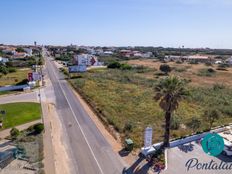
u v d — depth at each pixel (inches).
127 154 1371.8
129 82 3595.0
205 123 1870.1
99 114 2046.0
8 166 1216.2
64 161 1280.8
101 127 1775.3
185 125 1836.9
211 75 4648.1
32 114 2049.7
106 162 1282.0
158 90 1382.9
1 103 2423.7
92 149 1424.7
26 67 5280.5
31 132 1652.3
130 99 2561.5
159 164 1249.4
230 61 7066.9
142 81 3634.4
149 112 2119.8
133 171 1202.0
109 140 1551.4
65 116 2014.0
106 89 3063.5
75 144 1486.2
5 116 1991.9
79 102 2469.2
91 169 1213.1
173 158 1337.4
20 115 2021.4
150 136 1378.0
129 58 7829.7
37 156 1318.9
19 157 1302.9
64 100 2539.4
